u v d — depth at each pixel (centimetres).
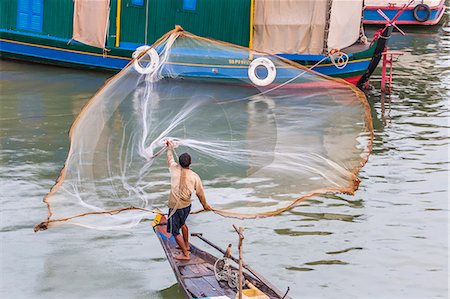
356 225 1684
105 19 2916
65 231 1609
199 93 2450
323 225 1678
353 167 1684
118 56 2944
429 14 4241
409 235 1641
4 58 3155
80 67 3031
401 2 4244
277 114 2183
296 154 1848
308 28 2791
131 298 1348
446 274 1469
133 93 2355
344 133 1942
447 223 1705
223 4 2820
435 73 3212
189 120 2214
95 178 1706
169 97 2411
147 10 2888
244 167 1869
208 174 1866
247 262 1493
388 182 1952
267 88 2417
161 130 2097
